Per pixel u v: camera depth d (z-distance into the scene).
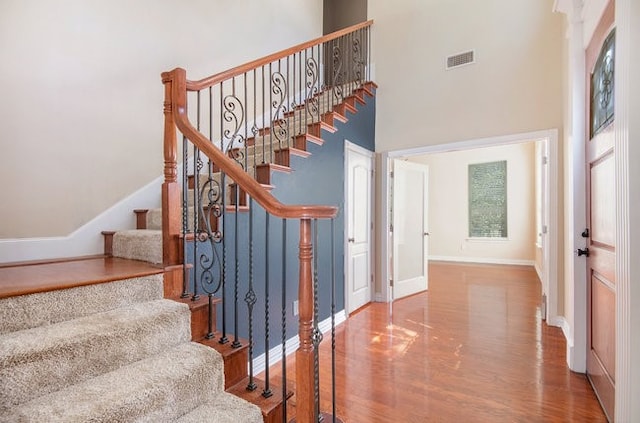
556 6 2.54
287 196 2.80
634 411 1.48
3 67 2.13
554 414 1.91
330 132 3.41
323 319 3.28
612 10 1.78
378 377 2.34
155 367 1.47
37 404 1.20
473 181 7.42
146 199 2.89
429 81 4.02
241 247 2.39
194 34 3.29
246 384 1.70
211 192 1.95
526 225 6.88
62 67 2.38
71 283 1.55
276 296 2.68
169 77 1.96
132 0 2.79
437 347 2.84
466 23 3.82
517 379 2.30
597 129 2.04
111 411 1.18
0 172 2.13
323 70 5.08
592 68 2.14
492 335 3.10
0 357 1.17
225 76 2.31
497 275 5.93
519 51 3.53
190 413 1.44
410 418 1.88
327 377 2.35
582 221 2.33
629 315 1.50
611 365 1.83
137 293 1.78
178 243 1.99
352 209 3.87
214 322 1.89
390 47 4.30
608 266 1.86
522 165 6.91
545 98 3.38
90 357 1.37
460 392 2.14
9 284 1.52
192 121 3.23
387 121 4.29
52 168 2.35
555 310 3.34
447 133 3.91
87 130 2.53
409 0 4.18
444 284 5.27
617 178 1.61
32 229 2.27
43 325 1.46
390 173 4.32
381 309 3.96
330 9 6.28
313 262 1.41
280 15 4.40
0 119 2.12
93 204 2.56
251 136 3.77
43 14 2.29
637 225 1.48
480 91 3.72
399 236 4.54
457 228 7.58
